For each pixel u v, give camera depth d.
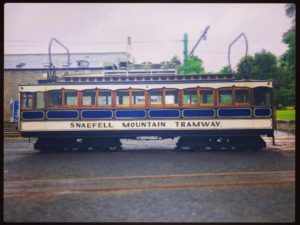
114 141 16.77
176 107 16.22
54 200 8.45
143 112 16.31
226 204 8.01
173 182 10.07
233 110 16.08
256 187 9.42
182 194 8.84
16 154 16.00
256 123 16.02
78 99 16.48
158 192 9.06
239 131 16.08
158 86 16.28
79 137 16.58
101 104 16.45
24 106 16.61
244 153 15.52
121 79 16.69
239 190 9.16
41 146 16.77
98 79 16.77
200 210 7.59
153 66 20.58
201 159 13.89
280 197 8.51
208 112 16.14
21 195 8.92
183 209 7.66
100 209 7.70
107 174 11.26
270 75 33.72
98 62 34.59
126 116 16.33
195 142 16.47
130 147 18.59
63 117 16.50
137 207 7.84
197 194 8.84
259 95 16.06
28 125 16.56
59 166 12.76
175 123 16.22
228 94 16.14
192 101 16.22
